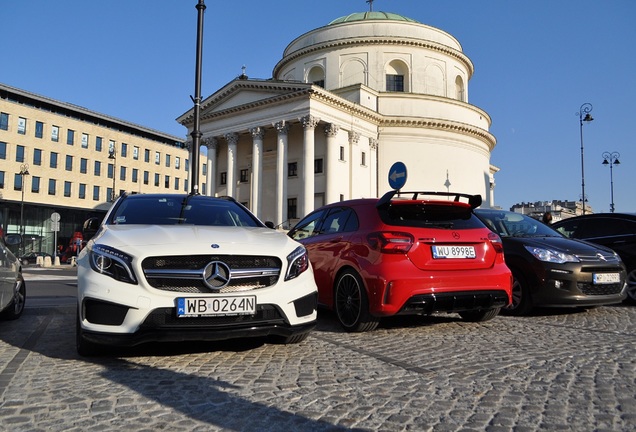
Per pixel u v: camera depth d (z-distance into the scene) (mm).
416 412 3029
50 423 2818
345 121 39406
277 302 4266
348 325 5914
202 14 10945
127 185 69625
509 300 5875
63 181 61562
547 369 4039
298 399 3262
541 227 8164
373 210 5953
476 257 5723
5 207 56125
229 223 5555
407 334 5664
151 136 75375
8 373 3865
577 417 2949
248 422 2857
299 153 40750
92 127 65312
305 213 35688
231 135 41438
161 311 3941
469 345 5016
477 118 48812
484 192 49250
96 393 3361
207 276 4090
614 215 9234
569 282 6684
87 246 4727
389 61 44406
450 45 48125
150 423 2828
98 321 3984
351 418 2926
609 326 6152
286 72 49031
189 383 3605
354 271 5871
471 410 3066
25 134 57875
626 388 3518
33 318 7133
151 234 4457
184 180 78625
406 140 43531
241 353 4602
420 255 5457
